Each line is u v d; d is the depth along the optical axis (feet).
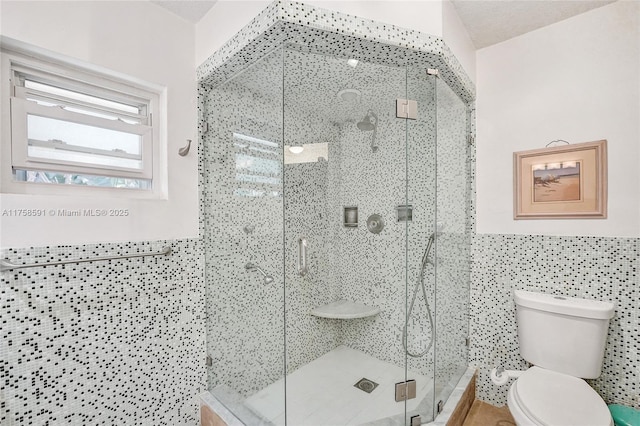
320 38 3.94
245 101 5.01
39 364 3.47
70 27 3.76
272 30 3.78
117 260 4.11
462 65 5.10
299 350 5.11
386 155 5.40
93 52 3.95
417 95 4.96
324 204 5.49
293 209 5.01
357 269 5.93
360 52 4.26
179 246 4.84
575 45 4.79
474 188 5.90
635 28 4.31
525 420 3.51
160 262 4.59
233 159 5.15
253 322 5.05
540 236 5.14
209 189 5.29
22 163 3.55
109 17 4.11
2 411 3.25
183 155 4.87
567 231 4.87
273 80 4.68
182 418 4.83
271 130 4.83
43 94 3.80
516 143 5.40
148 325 4.45
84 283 3.82
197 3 4.73
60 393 3.63
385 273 5.56
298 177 5.06
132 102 4.63
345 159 5.77
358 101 5.23
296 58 4.35
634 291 4.30
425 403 4.63
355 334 5.76
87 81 4.12
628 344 4.33
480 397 5.78
